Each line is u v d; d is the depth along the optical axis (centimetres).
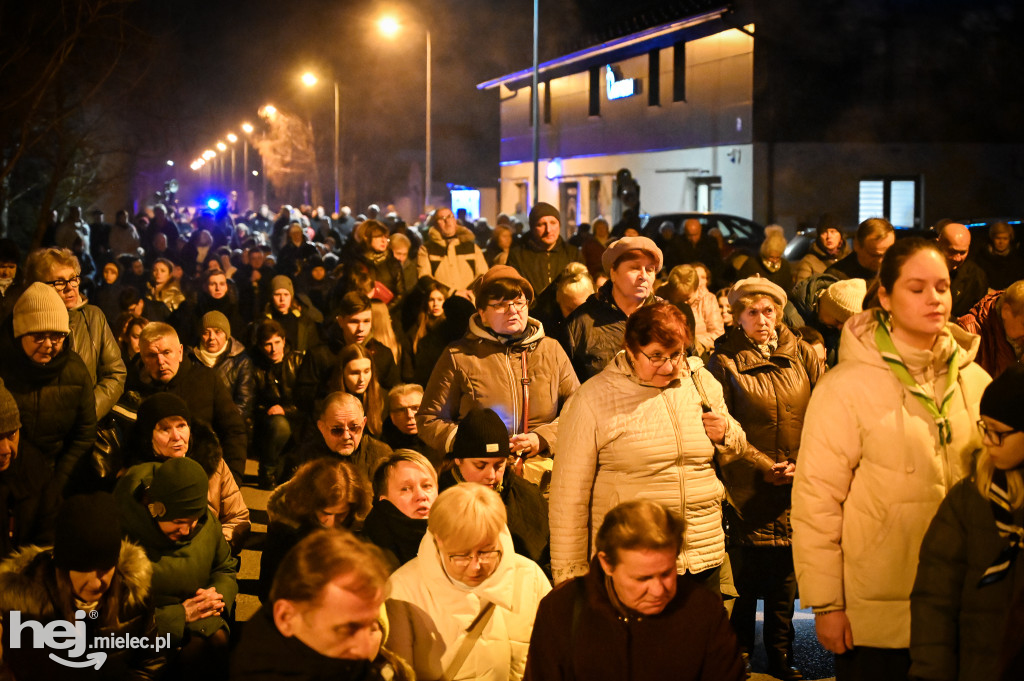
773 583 543
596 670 340
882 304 384
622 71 3725
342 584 298
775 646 546
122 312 1106
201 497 460
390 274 1154
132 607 405
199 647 448
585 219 4025
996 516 346
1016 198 3078
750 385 539
